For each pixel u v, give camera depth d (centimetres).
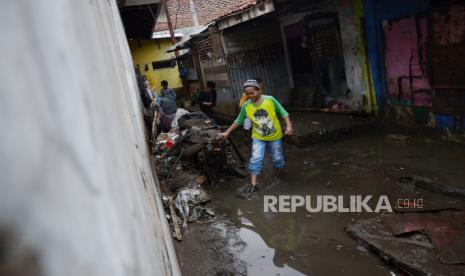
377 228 367
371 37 746
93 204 37
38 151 27
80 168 35
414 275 293
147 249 69
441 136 626
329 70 902
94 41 66
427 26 616
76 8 50
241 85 1101
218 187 563
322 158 635
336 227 396
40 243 25
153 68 1902
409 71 673
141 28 1473
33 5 31
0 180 22
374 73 763
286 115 531
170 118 930
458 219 358
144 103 1270
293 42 1030
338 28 836
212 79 1259
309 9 905
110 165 50
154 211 147
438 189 436
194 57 1362
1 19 25
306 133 716
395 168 534
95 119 46
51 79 32
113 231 42
